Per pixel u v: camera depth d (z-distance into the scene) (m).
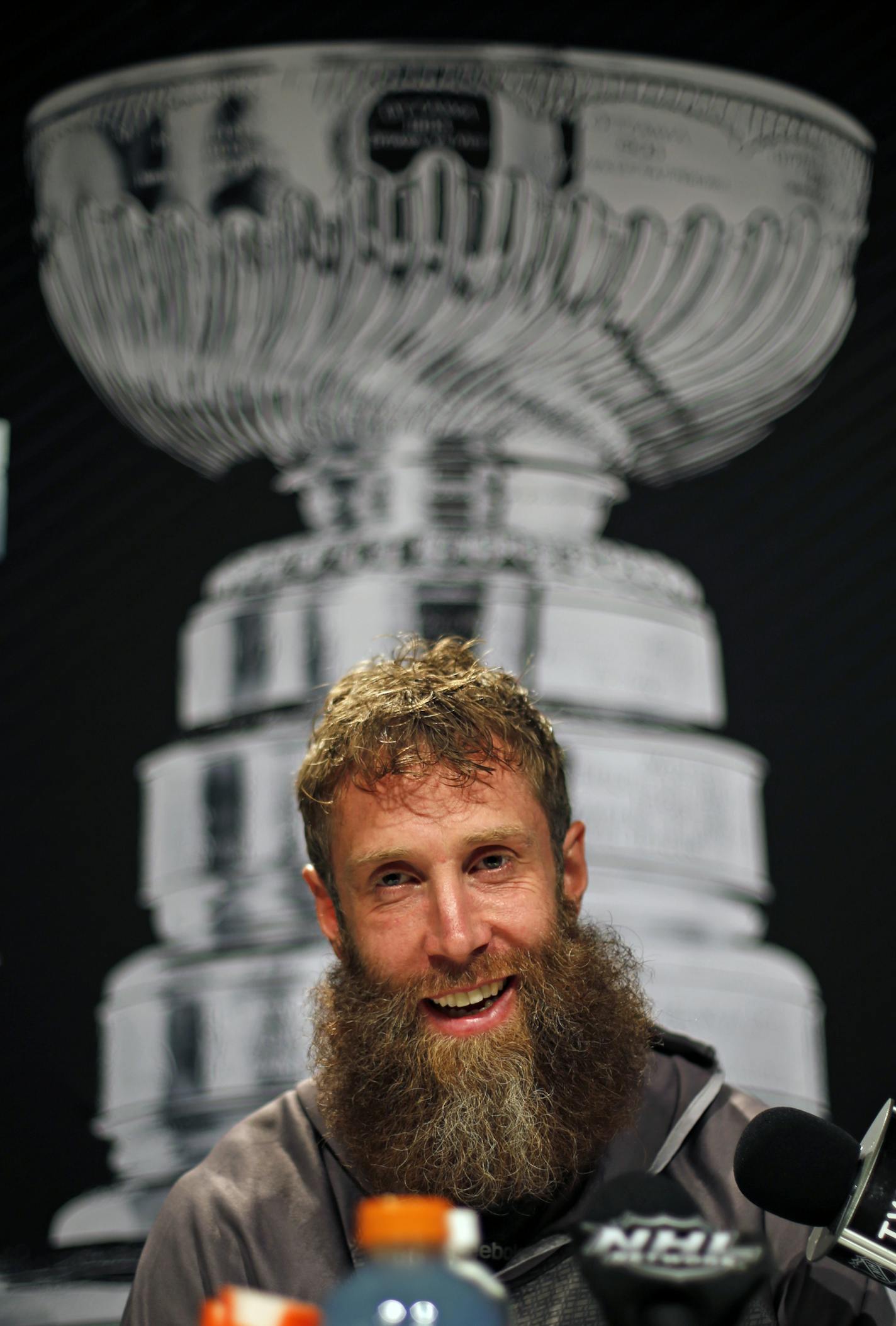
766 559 2.89
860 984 2.73
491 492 2.88
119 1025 2.70
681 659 2.84
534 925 1.55
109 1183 2.63
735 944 2.73
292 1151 1.70
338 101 2.96
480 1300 0.79
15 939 2.73
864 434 2.94
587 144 2.96
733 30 3.04
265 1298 0.86
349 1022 1.58
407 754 1.54
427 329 2.90
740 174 2.99
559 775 1.65
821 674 2.85
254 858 2.74
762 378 2.96
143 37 3.03
